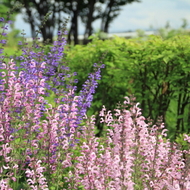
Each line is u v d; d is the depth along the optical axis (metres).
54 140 4.28
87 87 5.05
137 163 3.92
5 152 4.07
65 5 24.00
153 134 4.07
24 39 5.21
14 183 4.14
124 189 3.62
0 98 4.27
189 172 3.41
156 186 3.82
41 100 4.62
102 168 3.74
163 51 6.50
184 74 6.99
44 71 5.66
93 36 7.70
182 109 7.25
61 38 5.71
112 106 8.27
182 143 5.34
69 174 4.21
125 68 7.46
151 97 7.98
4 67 4.66
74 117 4.40
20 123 4.74
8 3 25.19
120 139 3.79
